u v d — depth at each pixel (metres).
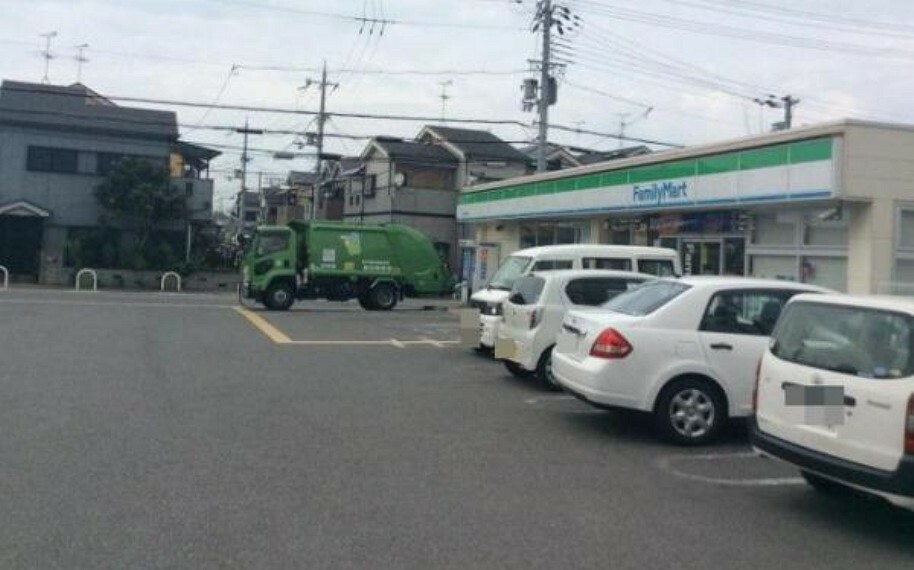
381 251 27.27
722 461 7.84
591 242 23.83
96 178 39.75
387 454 7.58
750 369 8.49
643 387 8.30
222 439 7.92
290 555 5.02
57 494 6.05
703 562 5.19
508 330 11.86
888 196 14.64
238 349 14.84
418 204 45.28
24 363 12.20
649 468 7.48
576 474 7.16
